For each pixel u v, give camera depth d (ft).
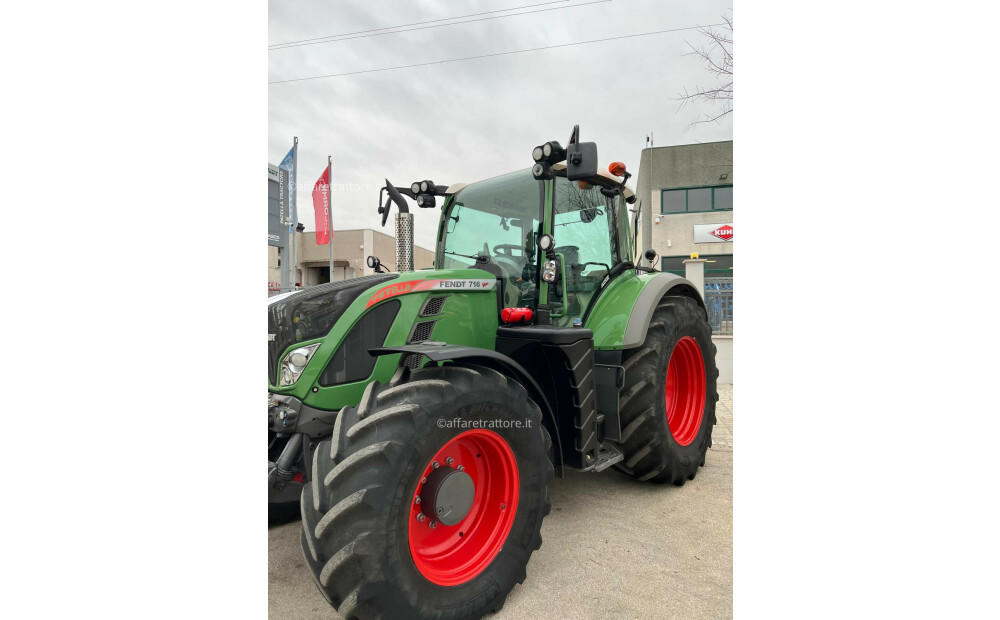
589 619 6.57
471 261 10.38
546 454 7.45
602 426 9.69
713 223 49.21
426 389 6.23
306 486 6.22
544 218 9.42
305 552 5.86
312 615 6.64
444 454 6.79
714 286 26.71
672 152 50.16
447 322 8.52
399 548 5.75
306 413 7.45
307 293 7.89
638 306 10.25
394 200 10.23
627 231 12.07
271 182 26.99
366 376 7.80
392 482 5.69
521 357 8.89
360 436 5.82
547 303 9.36
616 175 10.69
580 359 8.47
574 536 8.85
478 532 7.01
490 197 10.32
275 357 7.62
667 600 6.96
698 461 11.66
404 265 9.97
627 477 11.88
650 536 8.84
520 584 7.39
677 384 12.28
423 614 5.90
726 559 8.04
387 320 7.99
